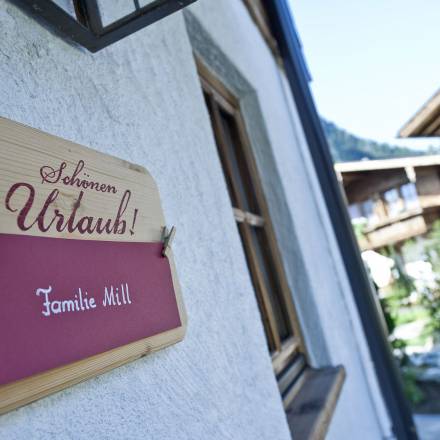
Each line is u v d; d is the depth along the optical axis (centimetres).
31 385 43
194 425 72
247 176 213
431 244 560
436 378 446
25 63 57
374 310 319
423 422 400
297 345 210
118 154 72
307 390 181
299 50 355
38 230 48
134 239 65
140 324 61
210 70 187
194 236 93
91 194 58
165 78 101
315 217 299
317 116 343
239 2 235
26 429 44
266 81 254
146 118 86
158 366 68
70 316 49
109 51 79
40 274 47
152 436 62
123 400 58
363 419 254
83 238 54
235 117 215
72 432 49
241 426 88
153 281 67
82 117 66
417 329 514
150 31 101
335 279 303
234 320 100
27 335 43
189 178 98
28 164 49
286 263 222
